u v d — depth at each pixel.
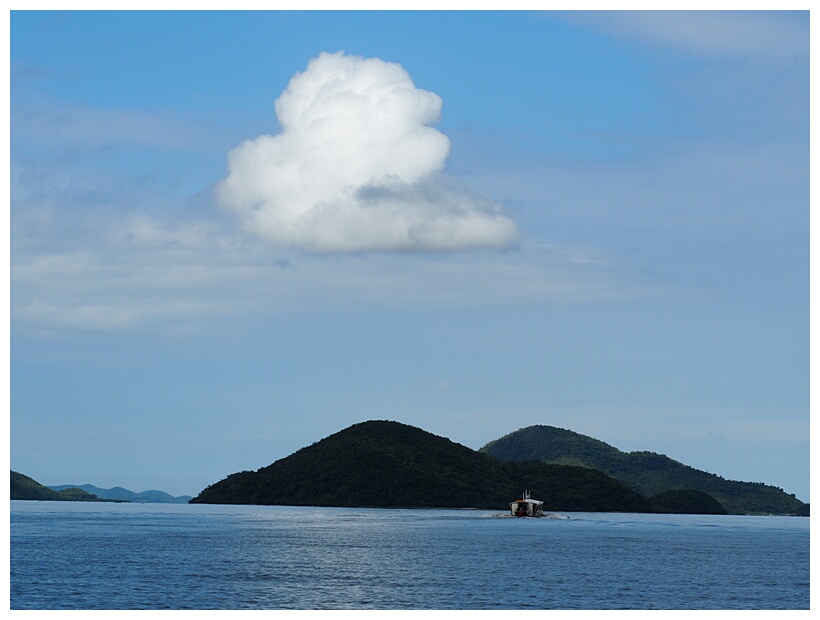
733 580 95.75
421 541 138.50
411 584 87.81
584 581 92.19
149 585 84.38
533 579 92.88
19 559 103.06
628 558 117.56
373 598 79.38
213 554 112.88
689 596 84.06
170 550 117.00
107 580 87.12
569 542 143.25
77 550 114.94
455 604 76.94
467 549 125.69
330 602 77.12
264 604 75.69
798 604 80.75
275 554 114.12
